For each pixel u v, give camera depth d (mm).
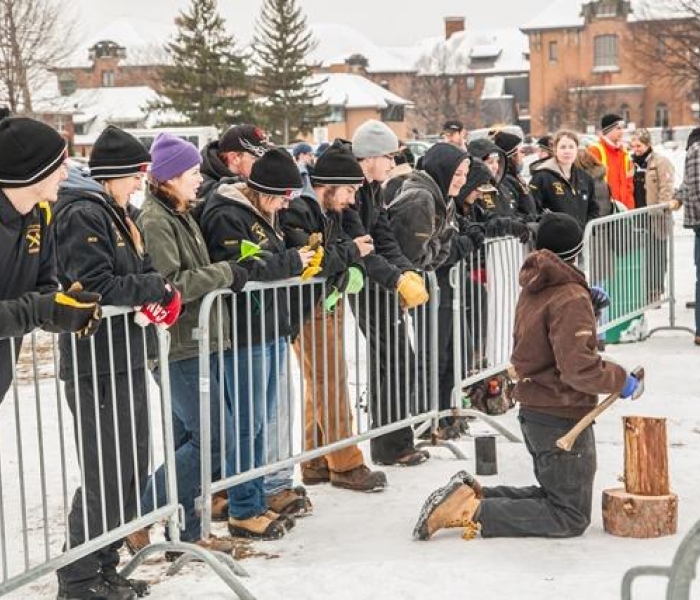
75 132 78750
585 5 97812
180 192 4930
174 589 4711
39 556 5250
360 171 5871
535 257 5121
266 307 5441
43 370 9625
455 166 6676
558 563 4883
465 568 4820
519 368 5207
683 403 7949
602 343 9430
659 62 43438
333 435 6070
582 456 5168
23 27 36844
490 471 6332
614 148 10859
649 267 10445
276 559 5070
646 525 5191
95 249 4348
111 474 4500
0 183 3996
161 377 4734
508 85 114500
